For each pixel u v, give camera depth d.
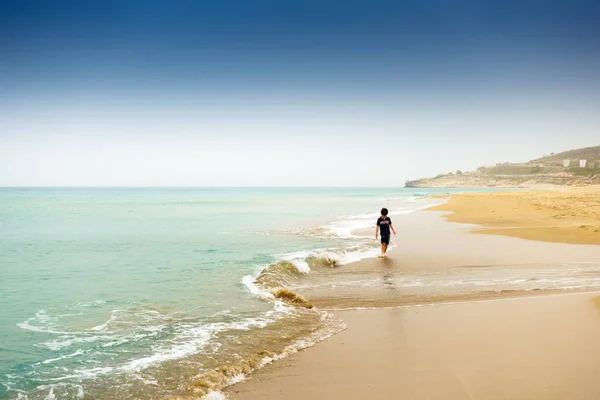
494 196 63.38
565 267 12.47
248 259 14.16
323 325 7.43
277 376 5.28
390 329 7.06
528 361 5.40
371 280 11.33
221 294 9.68
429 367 5.34
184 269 12.51
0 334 6.91
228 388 4.98
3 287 10.22
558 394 4.48
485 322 7.21
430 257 14.59
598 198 47.62
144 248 16.77
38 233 22.31
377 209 46.78
